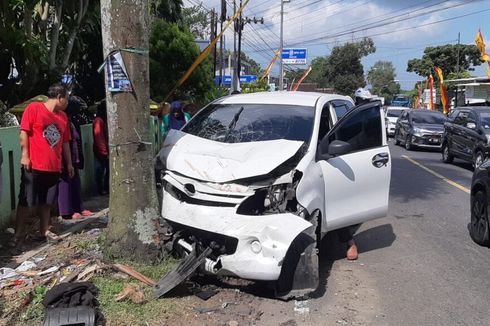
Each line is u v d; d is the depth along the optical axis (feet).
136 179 17.38
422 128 69.05
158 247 17.66
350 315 15.85
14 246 19.45
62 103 19.77
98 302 14.60
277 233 15.29
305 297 16.55
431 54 240.94
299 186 16.76
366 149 20.89
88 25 44.98
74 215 24.22
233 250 15.94
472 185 24.53
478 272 20.17
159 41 61.26
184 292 16.26
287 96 21.85
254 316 15.19
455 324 15.52
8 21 36.24
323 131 20.13
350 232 21.80
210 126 20.34
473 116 49.49
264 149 17.34
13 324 13.62
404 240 24.66
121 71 16.94
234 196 16.03
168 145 19.27
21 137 19.20
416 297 17.53
